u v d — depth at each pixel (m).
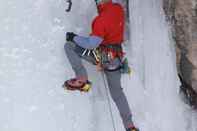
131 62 6.99
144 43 7.00
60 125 6.69
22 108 6.72
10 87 6.84
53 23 7.14
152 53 7.00
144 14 7.01
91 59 6.25
